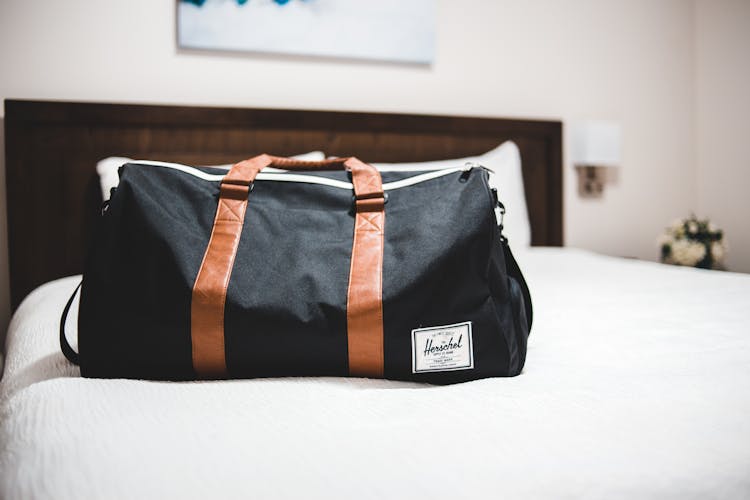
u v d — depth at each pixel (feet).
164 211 2.52
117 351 2.38
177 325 2.35
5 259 5.61
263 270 2.43
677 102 8.20
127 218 2.49
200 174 2.79
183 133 5.90
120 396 2.06
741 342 2.95
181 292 2.35
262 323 2.33
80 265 5.63
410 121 6.59
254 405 1.99
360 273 2.44
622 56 7.84
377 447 1.62
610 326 3.40
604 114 7.78
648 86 8.01
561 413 1.88
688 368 2.51
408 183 2.81
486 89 7.17
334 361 2.40
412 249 2.46
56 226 5.58
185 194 2.67
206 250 2.48
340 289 2.41
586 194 7.76
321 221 2.65
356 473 1.47
